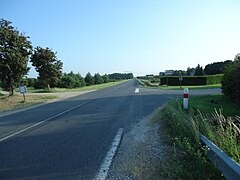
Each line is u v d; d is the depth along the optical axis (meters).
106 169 4.17
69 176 3.95
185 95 8.81
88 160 4.66
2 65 21.06
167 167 4.05
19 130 7.95
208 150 3.89
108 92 28.22
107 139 6.21
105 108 12.84
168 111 7.94
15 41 22.08
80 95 25.36
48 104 17.16
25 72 22.97
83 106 14.39
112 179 3.77
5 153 5.34
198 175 3.52
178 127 5.77
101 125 8.17
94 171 4.11
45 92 32.44
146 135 6.40
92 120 9.27
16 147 5.80
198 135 4.62
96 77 75.94
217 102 11.45
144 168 4.11
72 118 9.98
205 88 30.31
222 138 4.18
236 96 10.09
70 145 5.77
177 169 3.76
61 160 4.71
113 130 7.29
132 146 5.47
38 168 4.34
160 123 7.77
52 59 37.22
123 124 8.18
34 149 5.55
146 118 9.06
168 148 5.12
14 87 23.44
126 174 3.92
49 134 7.10
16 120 10.32
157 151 4.98
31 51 23.73
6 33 21.56
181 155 4.53
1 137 6.98
